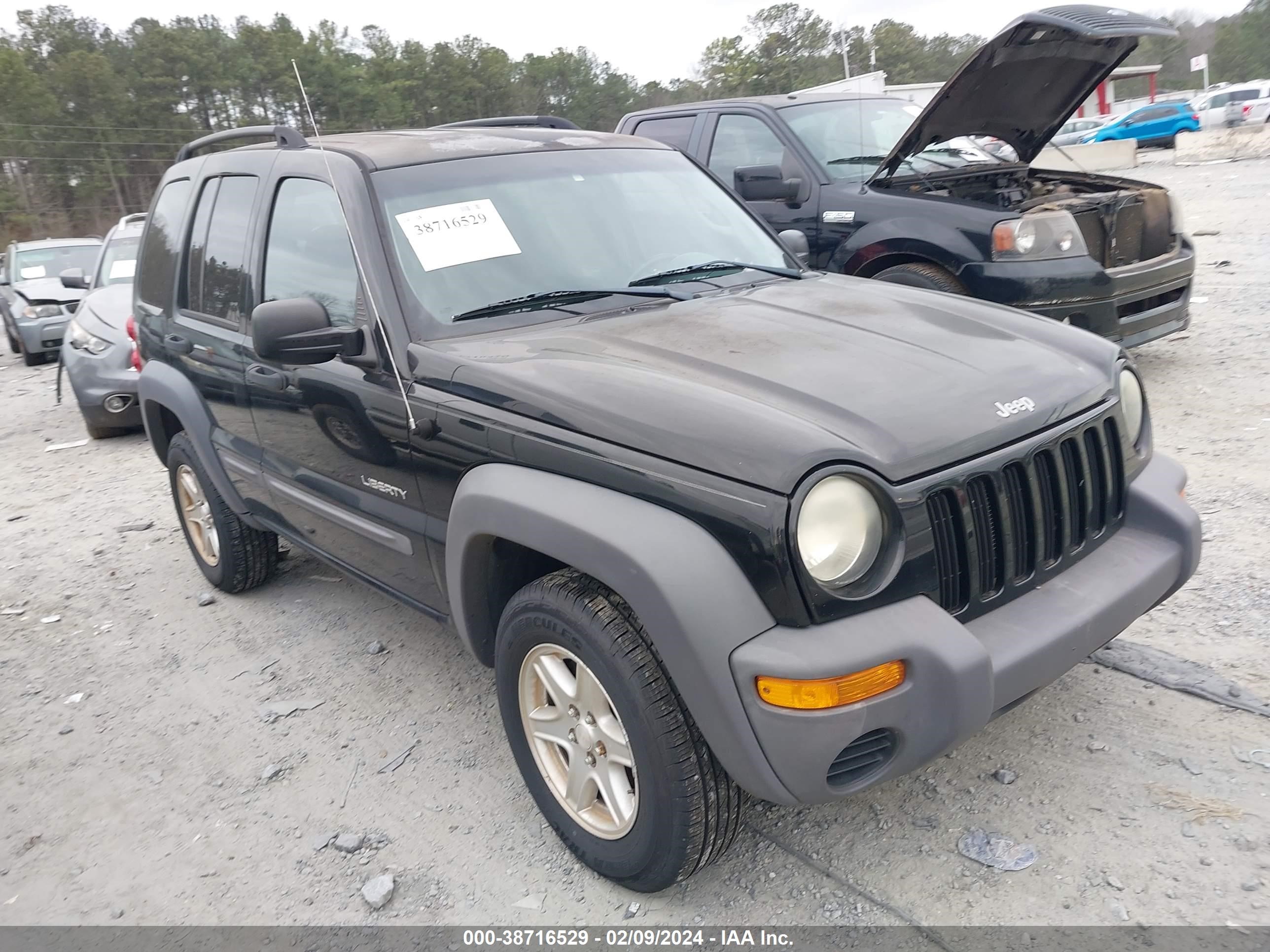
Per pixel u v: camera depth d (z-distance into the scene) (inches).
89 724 151.9
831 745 84.5
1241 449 206.8
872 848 108.0
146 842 122.1
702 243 147.9
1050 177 285.1
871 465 88.4
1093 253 237.0
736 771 88.4
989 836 107.0
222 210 167.8
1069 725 124.4
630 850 100.0
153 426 195.6
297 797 128.0
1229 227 520.4
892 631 86.2
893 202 250.2
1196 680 129.5
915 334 114.5
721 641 85.4
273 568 192.4
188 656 171.2
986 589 97.1
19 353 567.5
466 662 159.0
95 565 220.8
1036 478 100.3
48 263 552.4
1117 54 239.3
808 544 85.0
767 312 122.6
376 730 141.7
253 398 153.5
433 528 118.6
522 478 101.6
